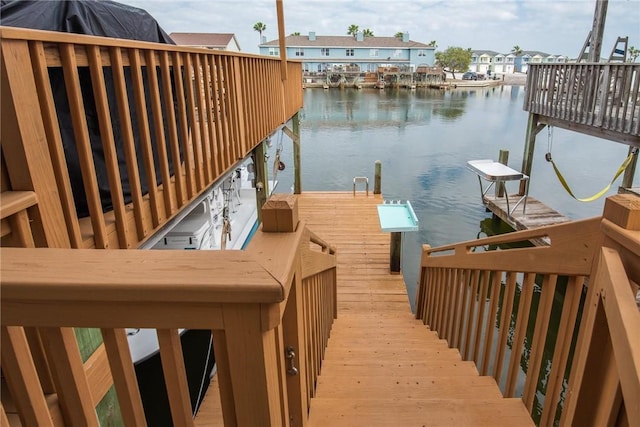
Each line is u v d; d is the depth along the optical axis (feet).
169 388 2.51
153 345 10.09
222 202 16.94
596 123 20.57
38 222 4.39
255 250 2.61
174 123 7.84
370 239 23.08
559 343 4.98
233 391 2.43
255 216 21.38
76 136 5.20
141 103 6.60
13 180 4.26
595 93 20.57
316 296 7.21
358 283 18.39
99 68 5.50
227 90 11.48
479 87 149.79
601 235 4.10
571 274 4.63
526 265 5.62
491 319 7.20
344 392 7.06
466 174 38.88
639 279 3.25
